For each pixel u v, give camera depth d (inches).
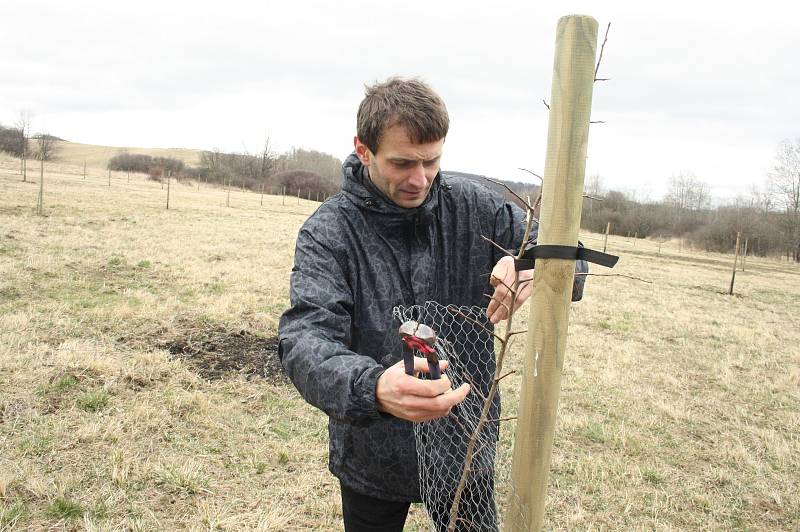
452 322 74.2
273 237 782.5
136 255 525.0
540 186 55.6
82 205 916.6
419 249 71.7
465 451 73.9
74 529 138.9
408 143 58.6
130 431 187.6
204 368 257.3
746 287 786.2
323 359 56.2
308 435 203.0
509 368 291.1
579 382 289.7
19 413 190.9
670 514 173.6
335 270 68.1
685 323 466.3
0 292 346.0
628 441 221.6
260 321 339.0
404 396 48.5
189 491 160.1
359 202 68.6
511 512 57.4
